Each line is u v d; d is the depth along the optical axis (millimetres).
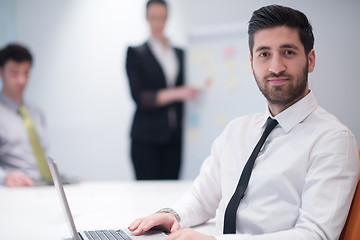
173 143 3951
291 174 1100
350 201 1006
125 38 4105
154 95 3973
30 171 3164
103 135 4172
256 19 1137
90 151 4207
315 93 3520
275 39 1094
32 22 4297
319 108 1175
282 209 1103
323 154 1050
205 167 1431
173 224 1253
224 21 3865
